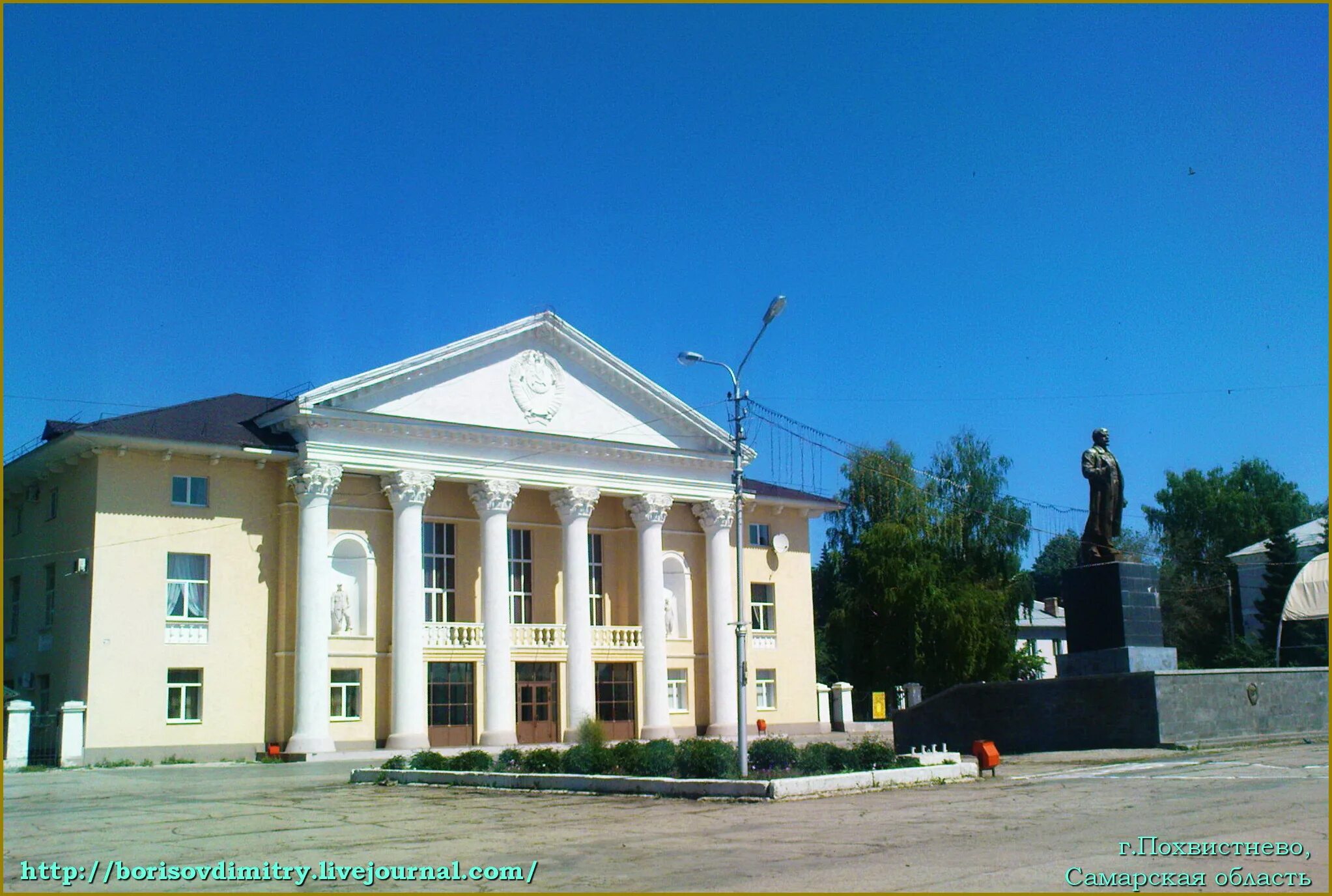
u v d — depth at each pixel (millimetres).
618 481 46094
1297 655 58656
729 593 49062
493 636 41844
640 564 46719
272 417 40125
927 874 12055
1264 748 29438
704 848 14438
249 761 37188
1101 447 32562
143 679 36500
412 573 40344
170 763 36219
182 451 37812
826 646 70500
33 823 19125
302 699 38000
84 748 35125
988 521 67125
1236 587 79062
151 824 18734
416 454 41156
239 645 38500
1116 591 31188
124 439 36562
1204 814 16594
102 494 36656
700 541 50219
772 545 52344
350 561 41031
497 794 22797
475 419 42688
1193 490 87750
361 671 40375
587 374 46062
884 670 62469
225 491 39000
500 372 43656
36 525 40938
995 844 14133
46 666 38750
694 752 23156
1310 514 89500
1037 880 11586
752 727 49188
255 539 39406
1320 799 17984
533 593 45625
